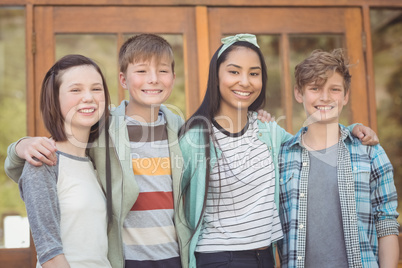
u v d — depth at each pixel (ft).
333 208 5.98
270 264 6.10
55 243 4.67
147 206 5.81
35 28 8.95
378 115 13.47
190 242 6.00
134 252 5.73
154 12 9.24
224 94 6.27
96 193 5.32
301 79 6.30
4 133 17.52
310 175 6.15
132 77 6.05
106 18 9.12
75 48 9.22
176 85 9.53
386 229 5.88
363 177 5.98
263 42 9.53
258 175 6.12
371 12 10.25
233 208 6.04
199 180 6.09
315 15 9.60
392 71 12.78
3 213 17.03
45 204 4.74
